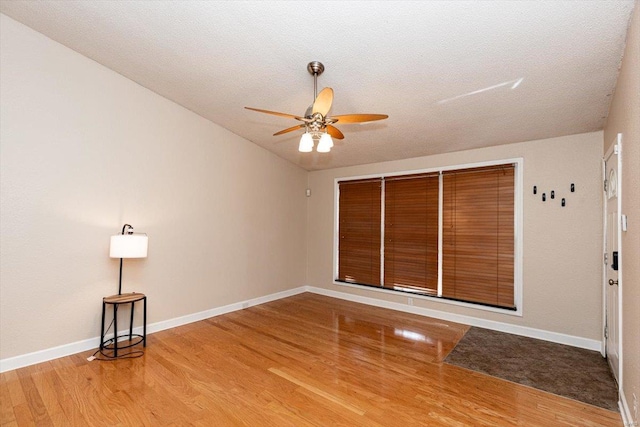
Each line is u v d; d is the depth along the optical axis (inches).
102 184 120.6
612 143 97.0
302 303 186.4
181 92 134.3
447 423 77.7
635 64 65.8
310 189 218.8
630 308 74.0
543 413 81.9
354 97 116.5
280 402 85.7
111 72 123.0
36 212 105.4
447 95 109.9
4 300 99.7
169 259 141.4
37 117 105.3
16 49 101.1
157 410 81.3
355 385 94.8
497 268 143.0
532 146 135.3
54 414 78.9
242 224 173.8
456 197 155.3
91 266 118.0
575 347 123.5
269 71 110.5
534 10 71.7
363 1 75.2
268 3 80.4
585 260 123.2
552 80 94.7
